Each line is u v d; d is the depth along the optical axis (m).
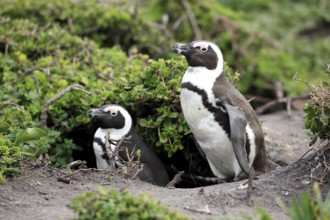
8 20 16.56
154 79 13.43
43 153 12.11
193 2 20.91
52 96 13.99
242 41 20.72
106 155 12.95
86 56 16.00
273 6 24.47
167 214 8.39
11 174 10.89
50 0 18.47
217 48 12.27
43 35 16.31
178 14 20.73
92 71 15.26
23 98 14.14
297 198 10.30
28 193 10.43
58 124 13.79
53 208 9.82
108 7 18.50
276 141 14.69
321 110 10.98
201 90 11.93
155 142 13.58
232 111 11.66
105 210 8.20
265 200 10.23
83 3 18.59
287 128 15.84
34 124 13.02
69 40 16.59
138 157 11.91
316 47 22.48
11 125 12.75
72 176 11.10
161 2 20.83
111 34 18.55
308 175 10.84
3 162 10.90
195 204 9.90
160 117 13.16
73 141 14.35
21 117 13.09
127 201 8.35
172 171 13.99
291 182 10.72
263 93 20.45
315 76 20.80
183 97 12.17
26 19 17.16
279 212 9.86
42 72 15.02
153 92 13.16
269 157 13.90
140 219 8.19
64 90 13.53
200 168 13.98
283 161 13.77
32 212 9.65
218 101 11.88
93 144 13.12
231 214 9.59
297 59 21.88
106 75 15.04
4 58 15.34
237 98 12.14
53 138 13.19
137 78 13.58
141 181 11.46
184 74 12.33
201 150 12.96
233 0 24.17
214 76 12.16
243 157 11.32
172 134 13.04
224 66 13.46
